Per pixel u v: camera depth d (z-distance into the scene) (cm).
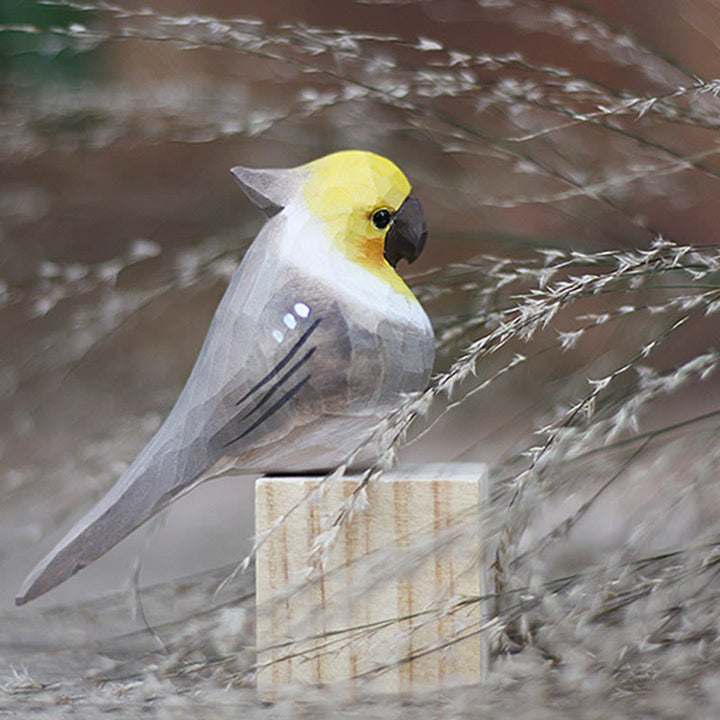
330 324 210
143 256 290
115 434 294
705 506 214
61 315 434
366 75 288
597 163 310
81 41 287
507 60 250
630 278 221
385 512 217
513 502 198
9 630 291
